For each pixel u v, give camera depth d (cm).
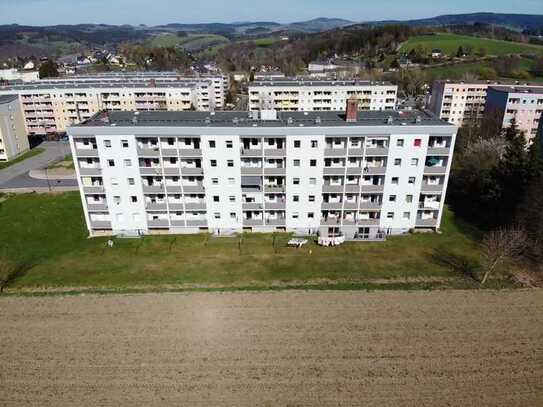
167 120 5872
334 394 3359
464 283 4788
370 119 5884
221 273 5059
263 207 5866
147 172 5669
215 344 3888
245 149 5578
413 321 4175
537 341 3909
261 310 4356
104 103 12288
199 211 5953
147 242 5850
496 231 5538
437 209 5891
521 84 12594
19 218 6744
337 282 4853
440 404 3262
